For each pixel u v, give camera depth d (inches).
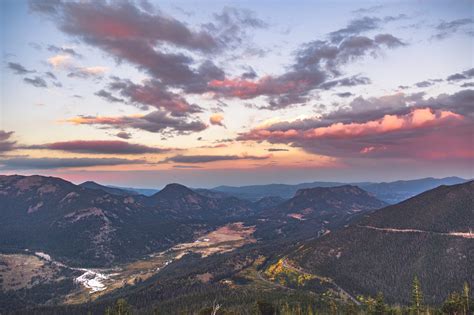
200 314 7559.1
